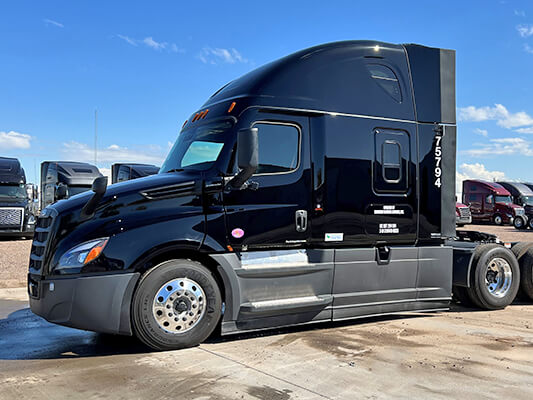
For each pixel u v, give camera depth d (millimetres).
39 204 24453
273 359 4754
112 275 4797
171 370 4430
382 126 6367
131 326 4910
